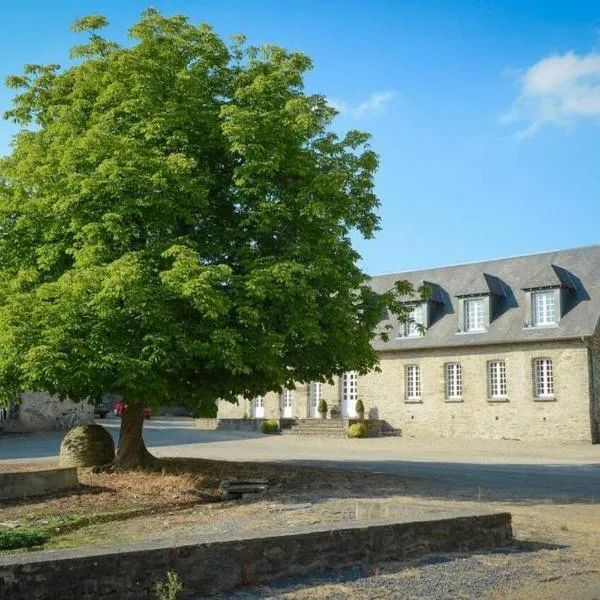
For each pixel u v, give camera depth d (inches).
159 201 608.4
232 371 581.3
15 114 730.2
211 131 668.7
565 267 1503.4
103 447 740.7
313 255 645.9
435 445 1306.6
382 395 1628.9
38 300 579.5
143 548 273.9
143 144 637.9
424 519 359.6
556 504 551.2
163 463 765.9
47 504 543.8
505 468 868.6
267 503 537.3
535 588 301.6
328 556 320.8
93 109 682.8
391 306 748.0
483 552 365.4
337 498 560.1
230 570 291.9
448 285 1636.3
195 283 550.6
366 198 727.1
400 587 297.1
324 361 696.4
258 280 599.5
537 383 1432.1
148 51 691.4
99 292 563.5
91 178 606.9
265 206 637.9
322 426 1612.9
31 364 535.2
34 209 637.9
